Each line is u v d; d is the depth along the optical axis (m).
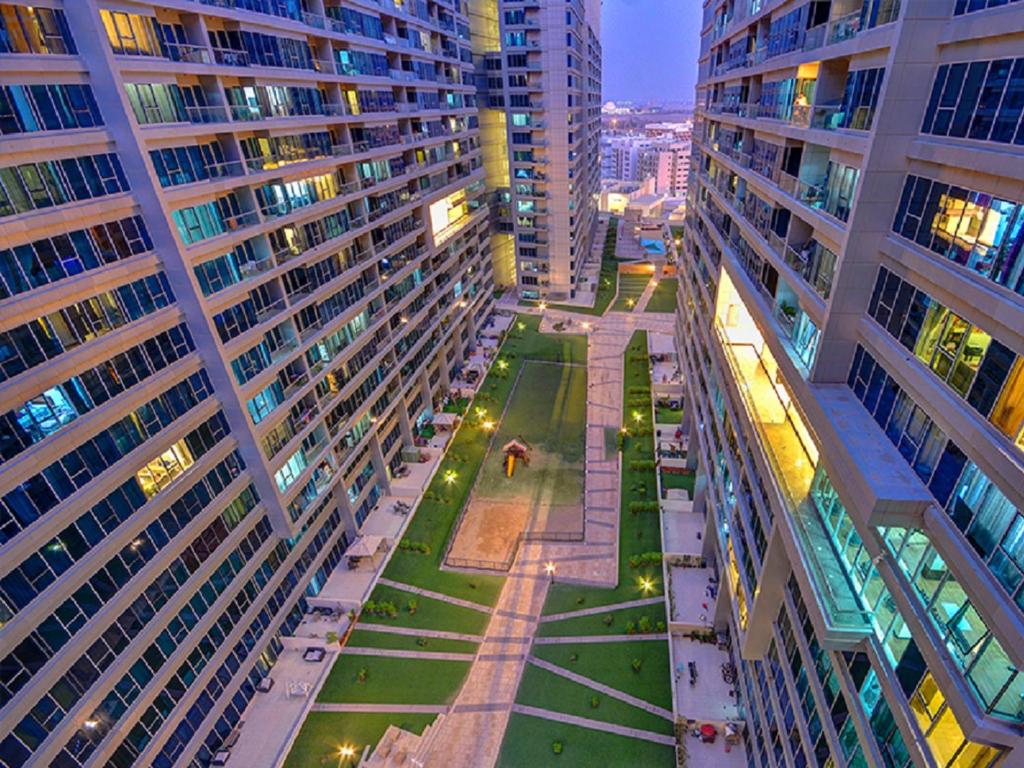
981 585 12.59
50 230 22.38
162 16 26.72
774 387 30.42
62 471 23.27
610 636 38.56
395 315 53.16
